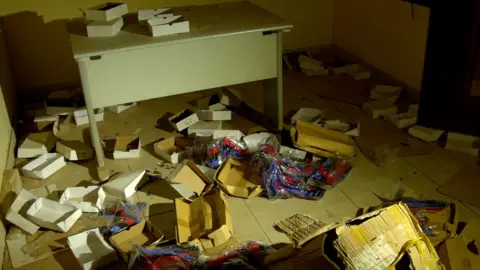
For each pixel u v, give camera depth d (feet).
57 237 7.66
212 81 9.30
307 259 6.39
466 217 7.72
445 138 9.94
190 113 10.79
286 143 9.83
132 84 8.77
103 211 8.16
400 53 11.93
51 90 12.75
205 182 8.48
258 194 8.43
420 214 7.61
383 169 9.05
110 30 8.73
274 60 9.53
